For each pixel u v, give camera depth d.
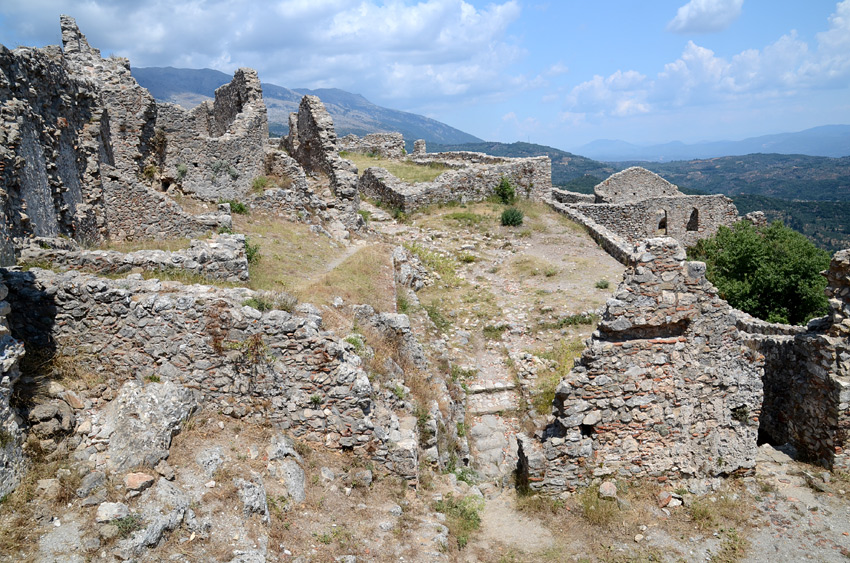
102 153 20.19
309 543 9.42
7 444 8.52
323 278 18.41
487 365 19.36
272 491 10.06
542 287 24.56
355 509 10.55
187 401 10.82
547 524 11.92
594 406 12.55
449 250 28.52
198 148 25.64
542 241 30.56
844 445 13.41
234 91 31.72
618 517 11.98
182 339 11.20
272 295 12.59
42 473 8.79
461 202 35.06
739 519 12.01
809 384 14.11
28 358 10.60
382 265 21.61
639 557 11.05
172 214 20.33
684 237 46.31
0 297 9.18
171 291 11.59
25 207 13.26
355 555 9.45
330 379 11.45
